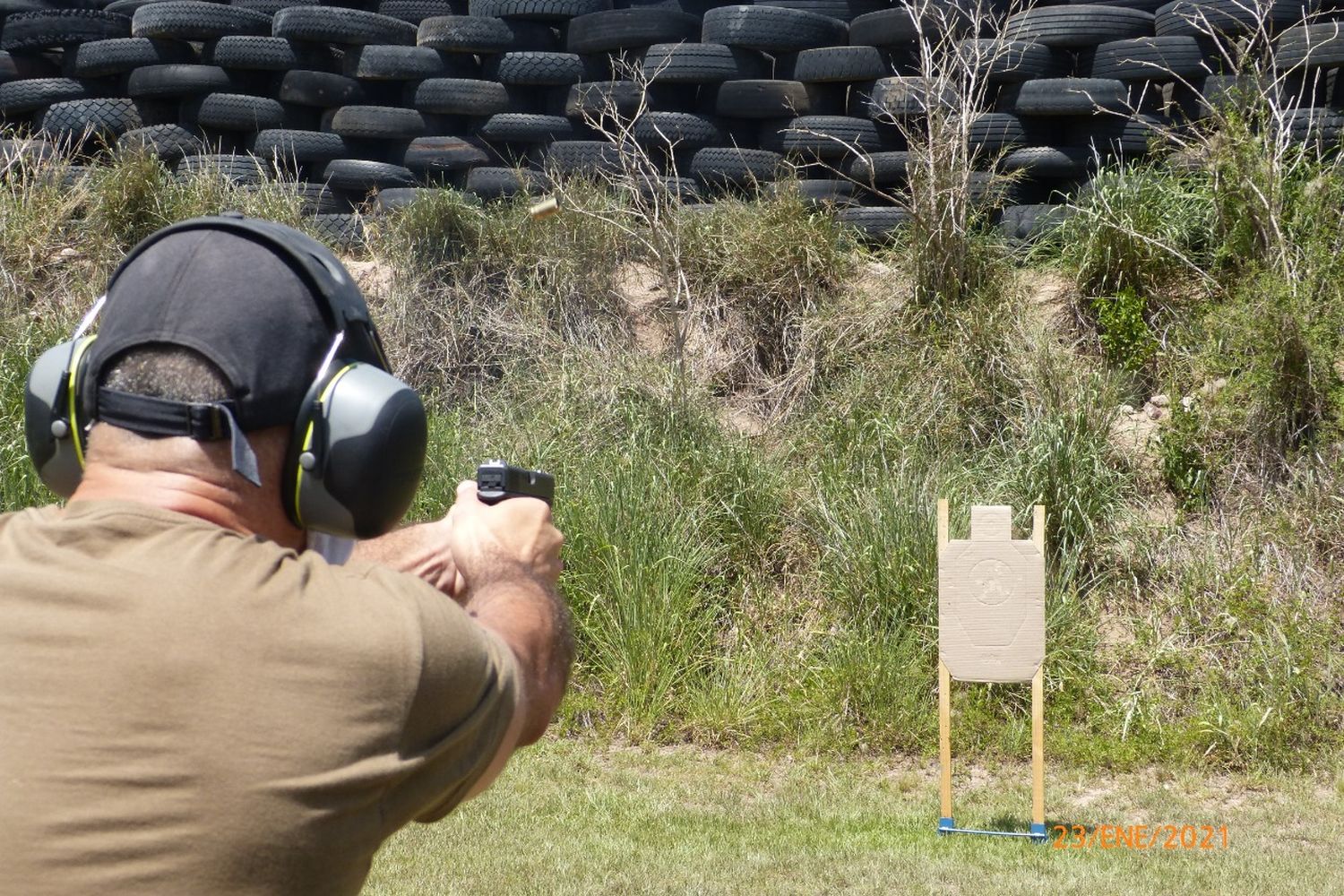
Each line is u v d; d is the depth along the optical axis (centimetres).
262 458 123
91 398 121
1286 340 759
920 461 786
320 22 1055
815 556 749
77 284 941
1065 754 644
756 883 468
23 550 118
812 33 1033
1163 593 716
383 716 113
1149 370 855
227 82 1072
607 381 854
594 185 1006
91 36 1124
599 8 1086
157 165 995
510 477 147
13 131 1130
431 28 1070
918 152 898
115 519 116
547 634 136
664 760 641
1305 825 557
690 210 967
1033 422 772
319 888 111
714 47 1032
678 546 729
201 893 105
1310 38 900
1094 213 883
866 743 656
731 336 925
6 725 108
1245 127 827
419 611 118
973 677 548
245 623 111
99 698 108
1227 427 780
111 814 105
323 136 1066
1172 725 659
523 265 961
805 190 1003
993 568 551
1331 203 835
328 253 133
